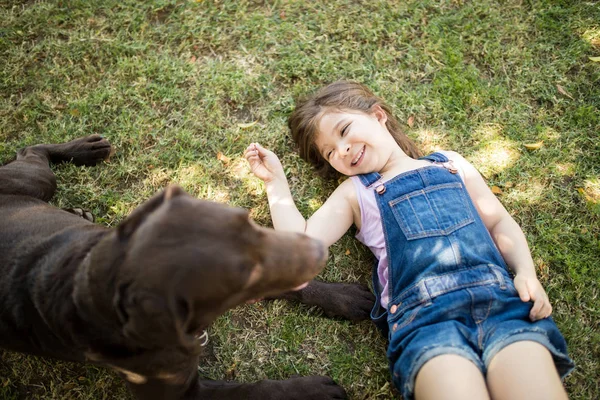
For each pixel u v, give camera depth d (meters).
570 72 3.55
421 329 2.39
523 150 3.33
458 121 3.43
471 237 2.60
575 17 3.67
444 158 2.93
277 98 3.57
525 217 3.16
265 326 2.98
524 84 3.51
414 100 3.49
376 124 2.99
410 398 2.29
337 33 3.73
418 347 2.30
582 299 2.93
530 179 3.25
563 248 3.06
